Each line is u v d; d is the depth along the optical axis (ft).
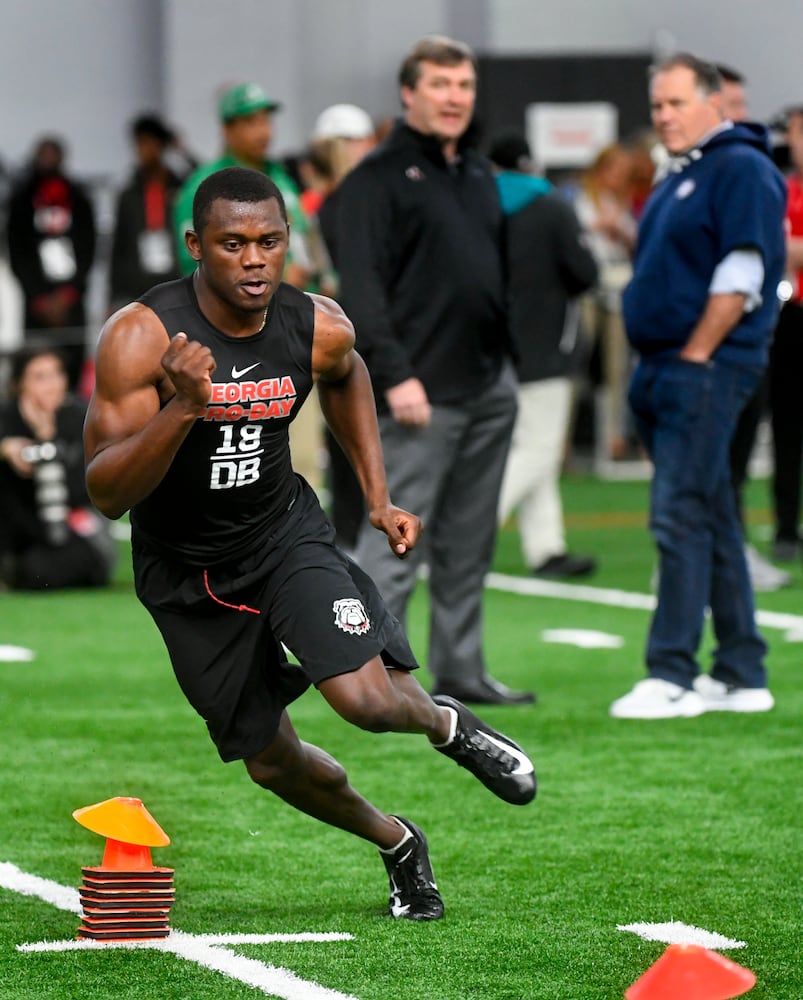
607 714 76.02
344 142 110.63
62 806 60.39
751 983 37.88
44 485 115.03
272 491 45.80
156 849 55.11
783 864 53.36
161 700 79.15
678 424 73.20
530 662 89.20
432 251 73.41
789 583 113.70
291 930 46.75
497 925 47.19
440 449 74.43
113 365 43.21
